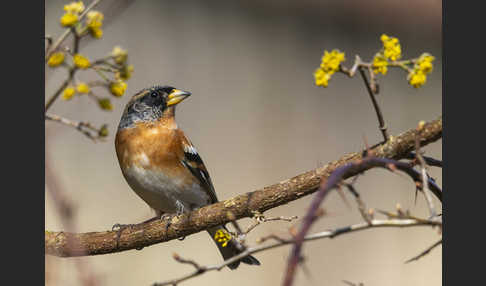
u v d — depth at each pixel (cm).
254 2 1492
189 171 806
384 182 1414
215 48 1445
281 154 1431
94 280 329
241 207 592
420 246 1391
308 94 1481
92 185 1238
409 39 1556
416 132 520
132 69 405
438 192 507
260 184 1402
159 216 747
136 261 1167
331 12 1530
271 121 1445
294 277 329
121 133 803
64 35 392
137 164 790
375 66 468
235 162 1399
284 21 1505
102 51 1338
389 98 1508
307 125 1462
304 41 1510
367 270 1348
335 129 1471
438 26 1571
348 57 1523
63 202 324
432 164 527
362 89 1495
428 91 1545
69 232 323
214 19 1456
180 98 807
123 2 401
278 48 1492
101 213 1235
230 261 396
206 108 1408
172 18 1421
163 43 1403
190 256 1274
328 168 551
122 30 1366
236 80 1447
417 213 1410
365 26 1541
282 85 1477
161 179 791
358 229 398
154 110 800
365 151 541
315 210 351
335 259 1334
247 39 1476
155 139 788
